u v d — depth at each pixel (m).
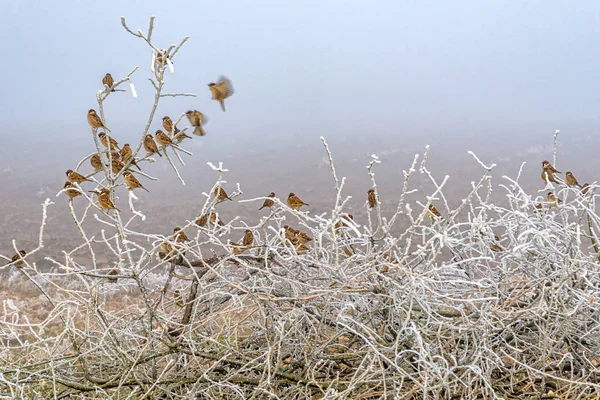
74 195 5.14
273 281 5.15
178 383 5.21
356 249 5.45
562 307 5.20
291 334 5.47
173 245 5.12
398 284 5.02
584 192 5.62
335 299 5.34
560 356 5.45
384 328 5.35
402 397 4.93
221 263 5.20
